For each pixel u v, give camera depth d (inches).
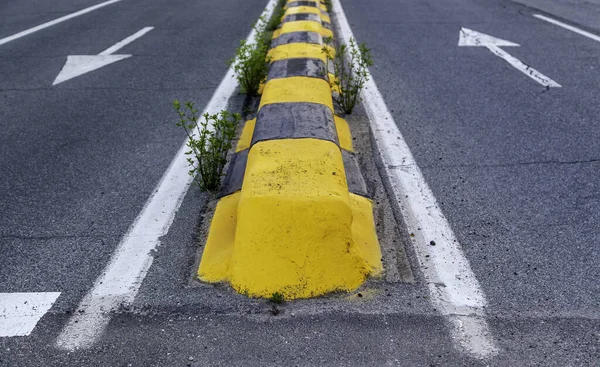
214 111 229.9
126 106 239.6
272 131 165.0
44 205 160.7
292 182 135.2
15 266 133.0
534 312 114.3
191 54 319.0
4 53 331.6
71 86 269.9
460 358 103.4
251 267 122.0
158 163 184.4
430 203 156.0
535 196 159.0
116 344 108.1
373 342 107.1
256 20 403.5
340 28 379.9
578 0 466.3
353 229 138.3
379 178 170.9
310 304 116.9
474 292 120.5
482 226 144.9
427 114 222.5
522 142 195.2
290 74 219.8
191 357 104.5
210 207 155.1
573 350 104.7
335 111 220.8
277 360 103.4
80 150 197.2
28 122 225.6
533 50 314.8
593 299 117.9
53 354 106.3
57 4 491.8
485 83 259.6
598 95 242.4
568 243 137.3
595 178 168.7
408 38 346.9
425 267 128.8
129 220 151.0
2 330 112.3
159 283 125.0
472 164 179.2
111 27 393.7
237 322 112.5
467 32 357.1
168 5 474.9
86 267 131.6
